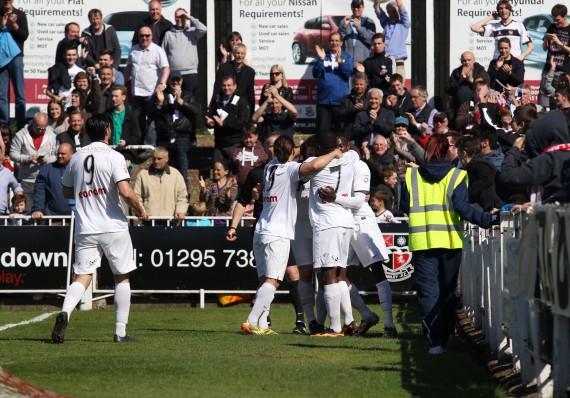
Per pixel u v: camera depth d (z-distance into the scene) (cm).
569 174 2025
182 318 3581
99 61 4947
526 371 1931
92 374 2038
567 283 1537
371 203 4122
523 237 1783
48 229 4028
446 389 1922
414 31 5356
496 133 3556
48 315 3703
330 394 1842
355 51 5128
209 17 5356
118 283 2733
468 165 3044
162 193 4212
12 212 4356
